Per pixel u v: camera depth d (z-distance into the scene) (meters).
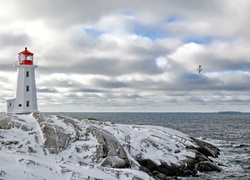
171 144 39.56
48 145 29.95
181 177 33.06
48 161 26.20
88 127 34.28
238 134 78.12
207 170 35.88
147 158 33.25
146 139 37.78
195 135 75.44
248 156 45.59
